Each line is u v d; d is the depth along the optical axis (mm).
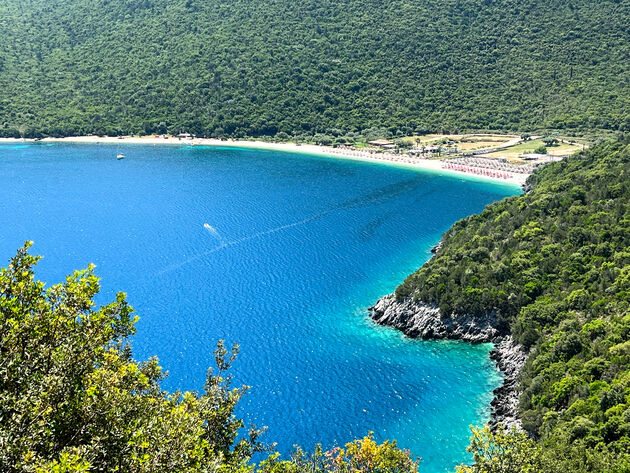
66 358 30344
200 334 104750
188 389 88000
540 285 103562
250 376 91938
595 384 71062
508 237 123562
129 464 28188
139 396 33938
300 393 87625
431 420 81000
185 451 29516
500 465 45562
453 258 119000
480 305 102625
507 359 93688
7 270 33000
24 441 25781
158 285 127188
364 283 129500
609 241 107500
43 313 31500
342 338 104188
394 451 51938
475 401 84875
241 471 35594
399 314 108875
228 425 40781
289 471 46969
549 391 75875
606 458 55156
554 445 61438
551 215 125312
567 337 83125
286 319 111438
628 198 117500
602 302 91250
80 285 33812
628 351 75250
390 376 91875
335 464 57250
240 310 115125
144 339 102438
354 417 81938
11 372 29391
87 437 29391
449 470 71062
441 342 101500
